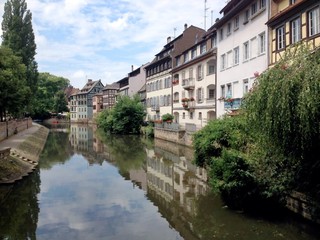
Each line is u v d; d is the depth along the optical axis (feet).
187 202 46.47
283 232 33.88
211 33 103.30
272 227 35.22
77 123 348.59
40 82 347.56
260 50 68.90
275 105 30.78
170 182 60.23
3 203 47.52
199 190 53.26
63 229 37.58
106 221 40.04
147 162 83.56
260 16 68.44
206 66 108.17
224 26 89.61
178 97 139.54
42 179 63.57
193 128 101.86
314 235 32.63
